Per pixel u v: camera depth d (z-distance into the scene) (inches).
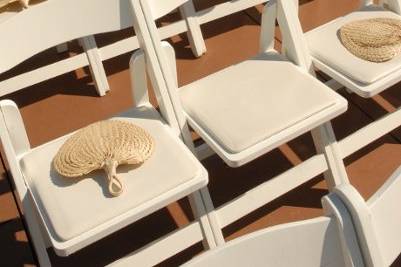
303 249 40.5
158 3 69.0
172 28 105.5
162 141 67.3
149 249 69.0
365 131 80.9
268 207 84.1
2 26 63.5
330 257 41.0
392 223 41.2
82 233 58.9
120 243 81.4
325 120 68.7
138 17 67.7
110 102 103.0
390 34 77.4
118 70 109.2
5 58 64.6
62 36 67.0
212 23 117.5
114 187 61.4
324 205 39.9
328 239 40.2
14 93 106.9
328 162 79.0
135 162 63.4
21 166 66.9
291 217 82.7
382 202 40.1
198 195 71.0
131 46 102.0
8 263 79.5
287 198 85.0
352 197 38.5
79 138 67.3
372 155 90.0
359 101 97.7
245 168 89.1
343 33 79.2
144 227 83.0
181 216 83.9
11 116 64.9
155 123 70.2
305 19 114.6
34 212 66.1
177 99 70.5
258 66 75.9
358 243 39.3
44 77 96.9
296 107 68.7
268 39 78.2
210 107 70.6
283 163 89.4
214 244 72.6
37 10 64.8
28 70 110.1
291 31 75.5
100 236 59.1
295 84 72.0
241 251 39.6
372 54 74.8
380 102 97.2
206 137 68.2
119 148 64.3
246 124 67.5
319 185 86.2
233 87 72.9
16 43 64.9
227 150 66.0
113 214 59.7
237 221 82.8
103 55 101.2
